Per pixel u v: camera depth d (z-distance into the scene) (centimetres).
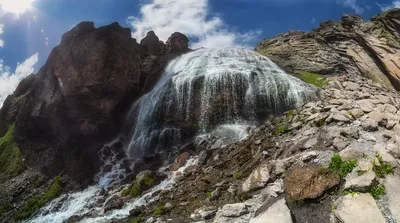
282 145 902
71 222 890
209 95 1346
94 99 1337
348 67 1878
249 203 669
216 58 1803
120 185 1089
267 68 1686
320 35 2188
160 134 1294
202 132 1284
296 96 1338
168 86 1425
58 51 1467
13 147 1540
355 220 515
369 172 613
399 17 1981
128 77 1473
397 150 709
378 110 988
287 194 634
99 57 1327
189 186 869
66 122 1419
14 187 1254
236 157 959
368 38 1955
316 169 657
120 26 1507
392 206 546
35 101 1473
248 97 1353
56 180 1219
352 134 778
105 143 1427
